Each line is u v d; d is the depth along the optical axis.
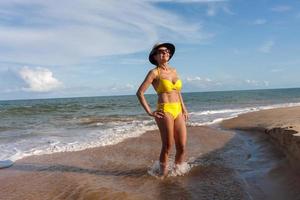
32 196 5.14
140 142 9.84
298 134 5.88
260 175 5.59
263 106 27.91
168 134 5.88
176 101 5.97
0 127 15.01
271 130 8.23
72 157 7.95
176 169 6.17
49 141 10.52
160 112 5.85
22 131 13.40
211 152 7.83
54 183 5.77
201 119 16.78
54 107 36.16
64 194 5.18
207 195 4.85
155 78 5.88
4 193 5.30
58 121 18.06
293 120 12.62
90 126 15.11
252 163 6.53
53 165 7.15
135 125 14.98
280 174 5.36
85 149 8.93
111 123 16.34
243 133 10.93
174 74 6.02
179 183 5.51
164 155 6.05
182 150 6.13
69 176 6.20
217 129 12.34
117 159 7.55
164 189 5.23
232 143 9.02
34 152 8.65
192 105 35.47
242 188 5.04
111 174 6.28
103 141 10.17
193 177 5.81
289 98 49.53
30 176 6.28
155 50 5.80
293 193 4.48
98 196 5.01
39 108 33.25
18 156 8.12
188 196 4.85
